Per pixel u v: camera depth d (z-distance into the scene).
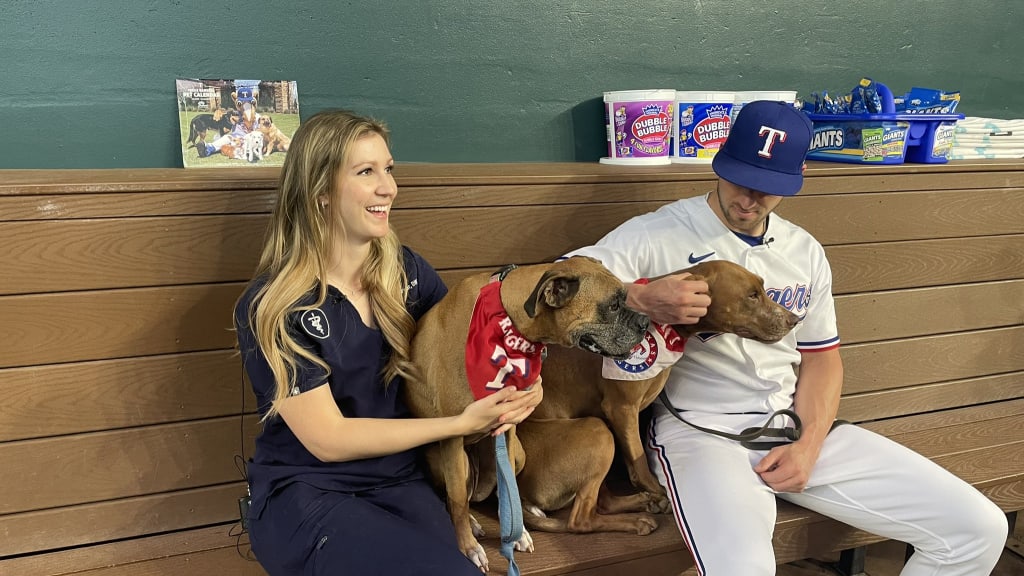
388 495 1.97
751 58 3.35
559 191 2.55
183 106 2.57
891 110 2.97
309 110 2.76
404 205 2.38
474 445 2.27
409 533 1.74
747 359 2.35
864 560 2.73
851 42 3.49
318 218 1.89
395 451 1.87
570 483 2.29
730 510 2.05
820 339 2.46
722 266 2.17
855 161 3.01
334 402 1.89
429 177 2.39
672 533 2.30
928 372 3.19
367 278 2.00
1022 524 3.14
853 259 2.95
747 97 3.00
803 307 2.42
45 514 2.14
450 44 2.89
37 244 2.02
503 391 1.86
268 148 2.67
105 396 2.15
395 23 2.81
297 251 1.90
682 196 2.71
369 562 1.68
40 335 2.06
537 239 2.56
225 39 2.61
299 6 2.68
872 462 2.25
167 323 2.18
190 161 2.57
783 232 2.40
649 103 2.89
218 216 2.18
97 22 2.47
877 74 3.58
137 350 2.17
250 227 2.22
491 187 2.46
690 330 2.24
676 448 2.34
